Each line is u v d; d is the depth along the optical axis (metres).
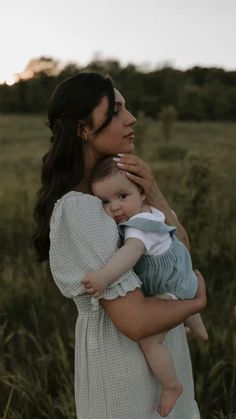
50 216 2.23
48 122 2.37
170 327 2.13
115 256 2.08
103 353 2.18
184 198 6.36
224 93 51.78
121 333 2.18
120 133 2.24
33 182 10.91
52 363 4.26
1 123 34.91
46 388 3.88
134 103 47.47
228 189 9.19
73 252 2.12
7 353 4.50
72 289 2.12
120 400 2.19
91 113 2.18
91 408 2.24
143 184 2.29
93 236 2.08
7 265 6.21
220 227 7.02
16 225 7.81
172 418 2.43
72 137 2.21
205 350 4.10
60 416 3.71
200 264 5.92
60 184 2.22
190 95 50.25
